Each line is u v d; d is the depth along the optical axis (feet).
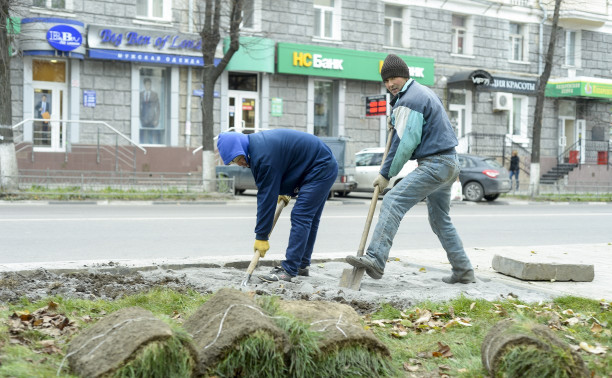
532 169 82.48
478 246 34.83
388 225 19.07
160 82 77.15
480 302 16.92
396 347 13.29
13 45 66.95
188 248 30.32
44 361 10.74
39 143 69.82
